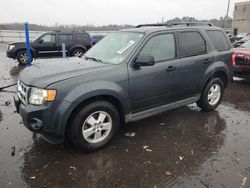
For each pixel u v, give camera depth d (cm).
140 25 561
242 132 477
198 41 533
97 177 340
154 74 448
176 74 483
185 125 505
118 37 494
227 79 594
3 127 486
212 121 528
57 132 363
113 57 446
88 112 381
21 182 328
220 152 403
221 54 568
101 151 405
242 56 798
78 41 1490
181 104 514
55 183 327
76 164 368
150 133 468
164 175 344
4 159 377
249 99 689
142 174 346
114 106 421
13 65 1341
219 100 591
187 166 364
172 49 486
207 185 324
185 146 421
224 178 338
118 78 406
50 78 368
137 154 397
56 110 357
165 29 482
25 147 413
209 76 543
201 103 565
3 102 638
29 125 365
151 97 456
